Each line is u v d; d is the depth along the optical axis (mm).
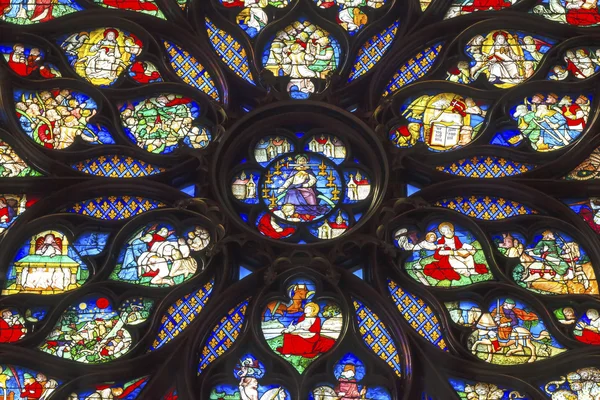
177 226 20922
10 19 22703
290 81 22109
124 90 22031
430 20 22688
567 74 22391
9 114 21719
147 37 22469
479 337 20141
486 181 21328
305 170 21344
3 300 20219
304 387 19422
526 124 22047
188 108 22047
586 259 20953
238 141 21453
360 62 22406
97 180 21219
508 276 20688
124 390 19656
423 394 19688
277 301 20297
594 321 20328
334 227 20859
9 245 20703
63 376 19719
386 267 20641
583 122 22109
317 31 22672
